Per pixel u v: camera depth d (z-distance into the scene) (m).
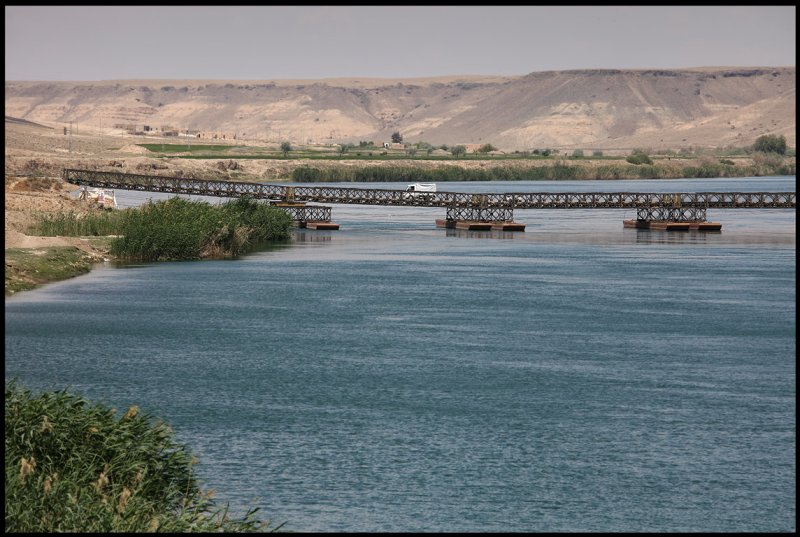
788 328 102.31
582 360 86.38
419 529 49.28
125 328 99.25
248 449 60.53
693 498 53.66
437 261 166.12
